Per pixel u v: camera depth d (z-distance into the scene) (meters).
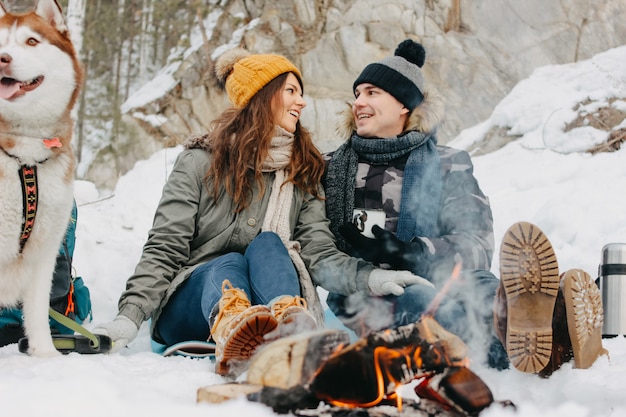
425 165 2.94
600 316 2.22
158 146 7.97
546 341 2.06
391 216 2.93
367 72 3.06
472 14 7.96
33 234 2.28
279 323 1.99
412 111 3.05
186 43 8.77
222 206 2.86
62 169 2.33
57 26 2.44
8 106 2.23
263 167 2.91
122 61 9.25
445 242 2.70
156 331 2.82
